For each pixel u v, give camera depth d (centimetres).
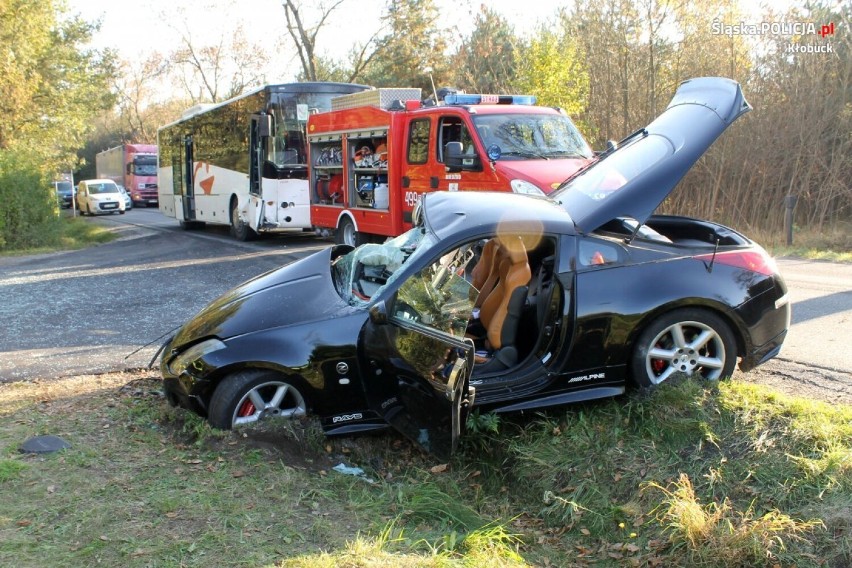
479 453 490
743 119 1664
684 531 363
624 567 365
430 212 524
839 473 382
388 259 510
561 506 420
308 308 479
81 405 539
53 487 389
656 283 478
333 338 465
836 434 416
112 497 381
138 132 6712
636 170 508
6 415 516
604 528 398
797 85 1608
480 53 2409
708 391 471
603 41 1870
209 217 2195
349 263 527
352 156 1388
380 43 3103
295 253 1560
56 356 711
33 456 433
